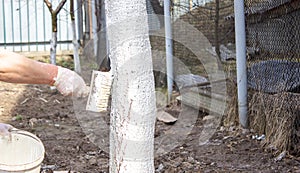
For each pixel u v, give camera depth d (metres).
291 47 3.91
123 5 1.69
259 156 3.76
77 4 8.38
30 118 5.13
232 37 5.08
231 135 4.41
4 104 5.79
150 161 1.78
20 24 8.58
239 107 4.52
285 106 3.89
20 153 1.92
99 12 7.48
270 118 4.05
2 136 1.93
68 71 1.59
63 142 4.20
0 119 5.09
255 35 4.41
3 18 8.52
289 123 3.79
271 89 4.20
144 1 1.71
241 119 4.51
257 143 4.10
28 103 5.87
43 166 3.51
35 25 8.63
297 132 3.77
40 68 1.53
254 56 4.46
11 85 7.01
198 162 3.65
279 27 4.05
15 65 1.48
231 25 5.09
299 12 3.79
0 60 1.47
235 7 4.46
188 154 3.88
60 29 8.69
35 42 8.66
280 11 4.00
